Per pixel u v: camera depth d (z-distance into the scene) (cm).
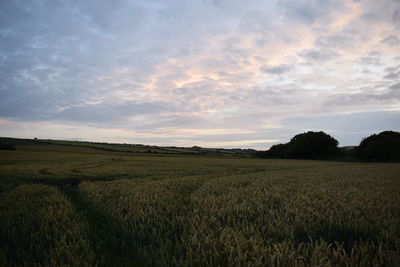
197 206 575
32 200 689
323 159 6288
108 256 320
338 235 374
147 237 384
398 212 491
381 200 631
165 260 285
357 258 273
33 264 287
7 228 418
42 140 10225
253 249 303
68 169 2056
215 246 315
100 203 658
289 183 1108
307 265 257
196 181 1244
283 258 271
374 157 5050
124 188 949
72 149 8044
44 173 1695
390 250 298
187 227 410
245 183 1160
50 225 445
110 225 466
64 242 337
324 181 1194
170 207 572
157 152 8562
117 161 3919
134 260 312
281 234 366
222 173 1858
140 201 643
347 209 512
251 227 384
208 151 9944
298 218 435
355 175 1560
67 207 584
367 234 374
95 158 4728
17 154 5150
